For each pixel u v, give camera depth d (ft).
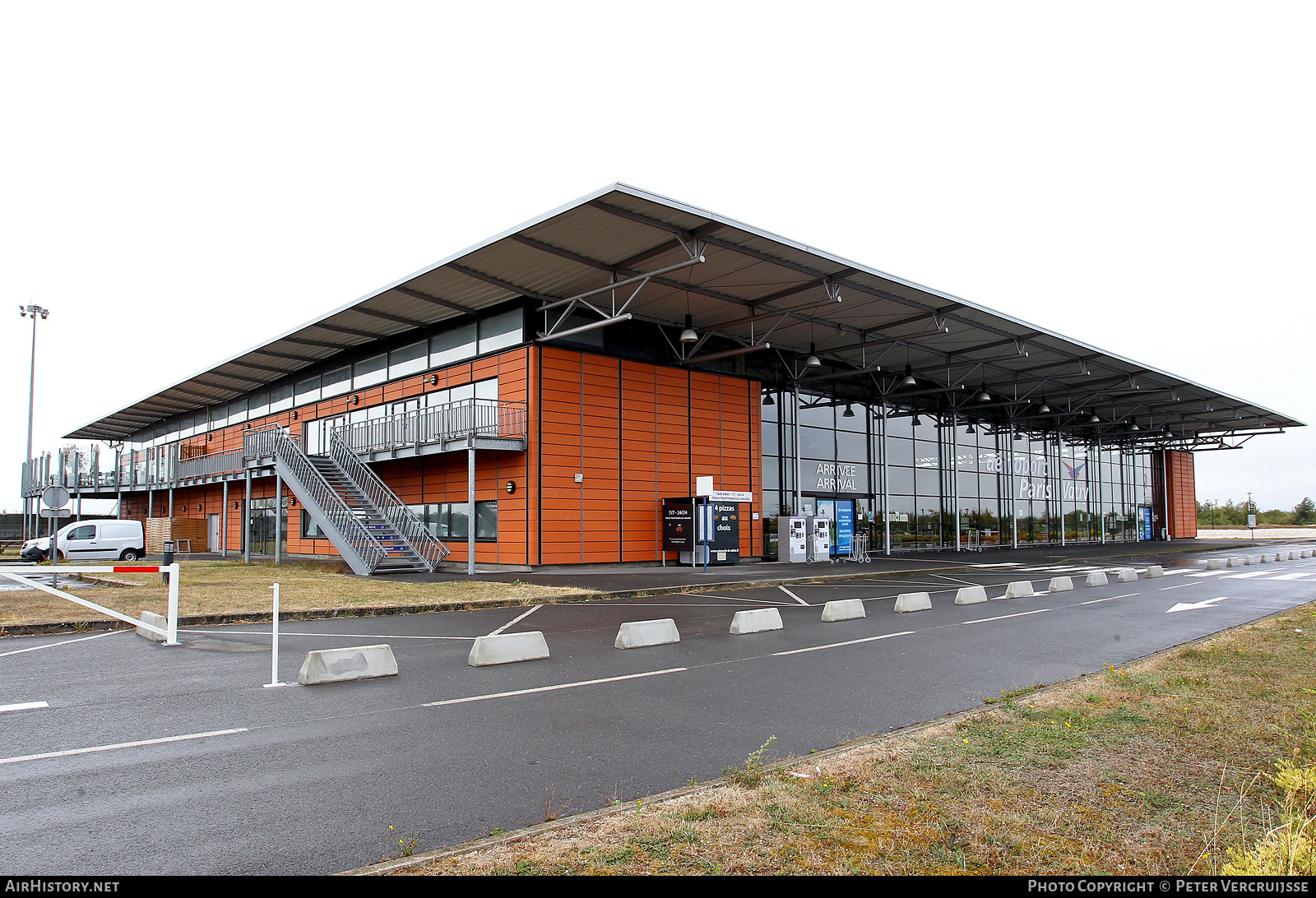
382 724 20.49
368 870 11.46
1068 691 22.93
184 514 138.21
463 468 78.64
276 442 85.15
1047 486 139.13
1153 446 171.63
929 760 16.26
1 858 12.30
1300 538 203.72
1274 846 10.98
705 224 53.78
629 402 78.02
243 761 17.39
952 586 62.54
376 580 59.77
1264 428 156.04
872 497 103.86
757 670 27.71
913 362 99.76
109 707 22.15
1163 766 15.79
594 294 69.87
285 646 32.24
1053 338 87.35
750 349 77.77
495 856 11.86
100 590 50.49
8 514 161.89
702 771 16.71
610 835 12.63
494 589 52.08
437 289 69.77
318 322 81.97
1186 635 36.35
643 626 33.19
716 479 84.74
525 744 18.69
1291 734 17.84
